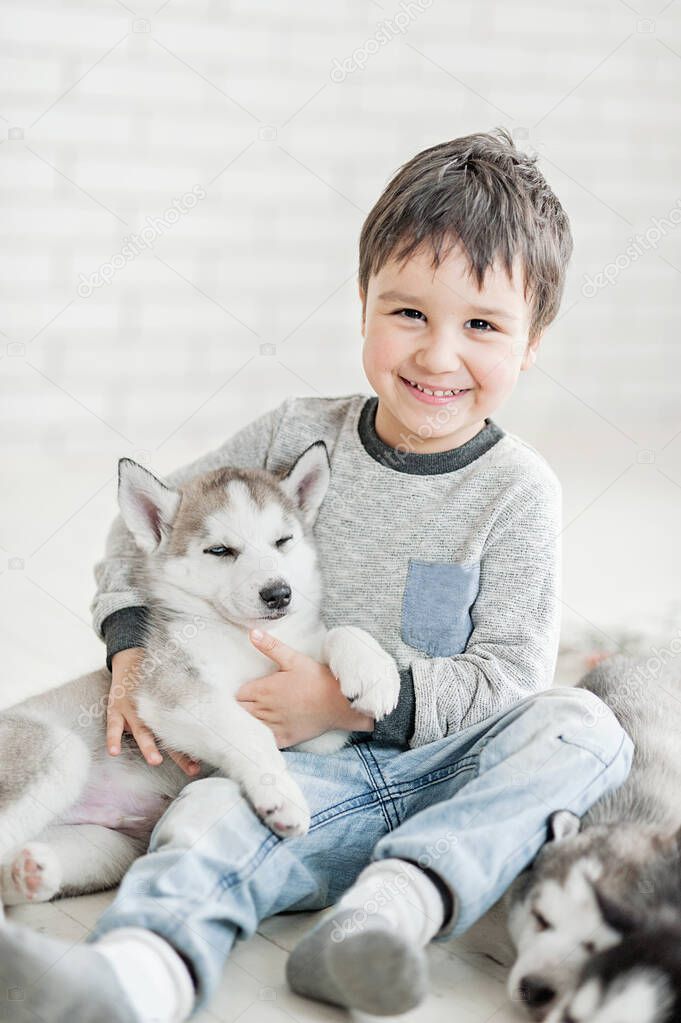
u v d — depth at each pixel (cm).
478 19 421
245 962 141
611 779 150
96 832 161
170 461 381
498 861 138
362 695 162
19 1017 114
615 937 130
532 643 174
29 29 386
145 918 127
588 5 431
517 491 181
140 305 410
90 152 400
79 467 386
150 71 400
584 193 449
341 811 156
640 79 444
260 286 422
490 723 160
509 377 179
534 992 129
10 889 150
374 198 426
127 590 188
